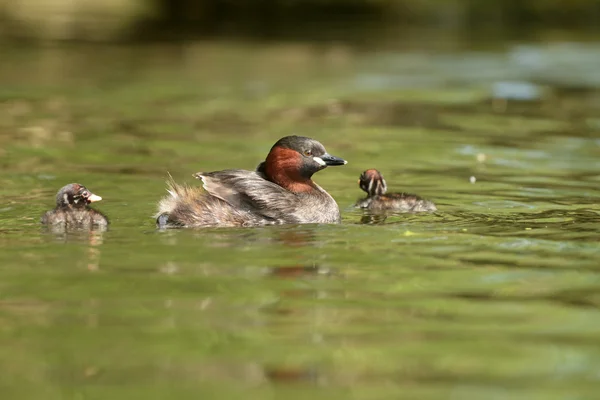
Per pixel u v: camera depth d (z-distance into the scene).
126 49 41.91
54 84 32.19
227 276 11.62
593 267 12.16
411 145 23.11
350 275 11.74
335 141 23.48
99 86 31.89
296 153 15.41
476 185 18.44
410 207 16.09
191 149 21.95
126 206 15.98
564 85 33.16
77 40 44.78
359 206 16.44
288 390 8.26
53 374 8.57
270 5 59.16
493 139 23.91
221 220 14.47
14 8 59.00
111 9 59.88
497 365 8.80
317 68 36.88
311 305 10.52
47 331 9.63
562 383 8.40
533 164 20.70
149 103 28.75
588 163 20.81
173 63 37.72
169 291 10.98
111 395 8.13
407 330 9.74
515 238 13.76
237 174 15.13
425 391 8.23
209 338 9.46
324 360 8.91
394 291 11.09
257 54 40.53
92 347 9.20
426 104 29.30
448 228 14.49
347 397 8.11
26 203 16.11
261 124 25.59
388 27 50.91
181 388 8.28
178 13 57.75
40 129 24.27
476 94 31.23
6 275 11.56
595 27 49.81
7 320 9.94
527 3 56.03
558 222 14.96
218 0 59.59
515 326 9.87
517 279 11.62
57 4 61.88
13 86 31.53
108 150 21.69
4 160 20.33
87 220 14.33
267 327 9.80
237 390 8.26
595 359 8.95
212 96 30.22
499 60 39.12
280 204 14.82
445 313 10.30
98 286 11.15
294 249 13.02
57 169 19.42
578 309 10.44
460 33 48.09
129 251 12.79
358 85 32.88
